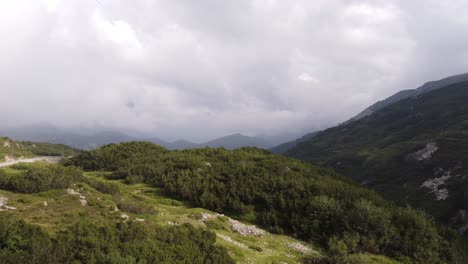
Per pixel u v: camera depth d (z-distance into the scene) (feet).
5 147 339.98
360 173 385.09
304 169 151.84
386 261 80.23
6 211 59.98
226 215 107.24
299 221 96.58
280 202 107.55
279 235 92.53
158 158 193.67
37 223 56.03
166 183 135.13
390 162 369.09
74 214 64.23
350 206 100.37
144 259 44.45
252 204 113.39
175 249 51.75
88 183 99.50
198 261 50.14
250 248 73.31
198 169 146.72
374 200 114.11
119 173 169.78
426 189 264.31
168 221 78.64
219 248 59.47
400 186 296.10
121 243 48.06
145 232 55.72
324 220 93.76
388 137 526.16
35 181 79.87
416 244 89.40
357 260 72.74
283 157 182.91
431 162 304.91
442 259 90.68
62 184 82.94
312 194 110.83
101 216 67.36
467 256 96.84
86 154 229.25
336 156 518.78
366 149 497.46
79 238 45.29
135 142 255.50
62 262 39.34
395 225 95.25
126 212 77.82
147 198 114.42
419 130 480.64
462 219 199.31
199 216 92.73
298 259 73.41
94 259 40.09
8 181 78.02
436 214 221.05
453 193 233.76
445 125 444.96
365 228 88.99
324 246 87.10
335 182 135.33
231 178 129.29
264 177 127.65
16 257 36.04
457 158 282.77
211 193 118.52
